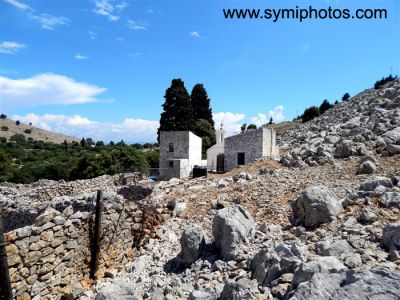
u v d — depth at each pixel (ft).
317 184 55.52
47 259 31.91
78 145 482.28
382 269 18.49
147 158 193.77
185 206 57.72
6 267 26.66
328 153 77.87
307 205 37.88
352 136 85.51
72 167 166.61
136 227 45.83
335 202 38.50
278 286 23.59
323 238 32.42
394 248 26.96
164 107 223.51
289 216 41.60
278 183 61.41
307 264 23.11
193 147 150.00
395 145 67.10
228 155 125.49
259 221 43.55
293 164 79.97
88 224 37.93
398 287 17.15
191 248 36.01
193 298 25.62
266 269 26.61
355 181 53.62
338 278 19.47
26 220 53.01
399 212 35.81
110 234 40.78
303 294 18.57
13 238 28.78
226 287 24.52
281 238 35.63
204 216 51.31
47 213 33.47
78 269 36.04
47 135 643.04
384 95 153.17
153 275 35.50
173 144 145.48
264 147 115.03
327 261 23.91
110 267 40.27
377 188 42.32
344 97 320.50
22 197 75.41
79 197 51.01
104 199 43.47
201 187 71.56
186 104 222.48
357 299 16.97
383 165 60.44
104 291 26.05
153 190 74.18
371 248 28.53
